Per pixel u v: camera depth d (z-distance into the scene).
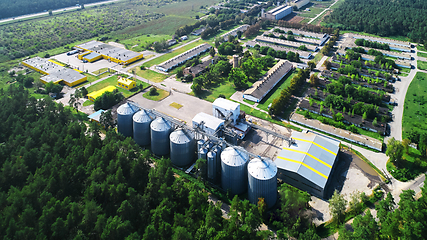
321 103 177.00
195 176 130.12
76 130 147.62
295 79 195.75
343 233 92.50
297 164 122.81
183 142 130.88
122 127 152.25
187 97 194.50
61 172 111.50
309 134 142.75
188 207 110.81
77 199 112.25
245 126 156.00
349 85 187.62
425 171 128.12
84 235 93.56
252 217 95.06
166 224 95.31
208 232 93.81
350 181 125.00
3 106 164.62
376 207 106.06
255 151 143.88
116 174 112.69
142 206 105.19
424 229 93.56
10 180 116.81
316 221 107.38
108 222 95.06
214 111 160.38
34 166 124.62
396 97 187.50
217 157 123.12
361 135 152.62
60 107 167.50
